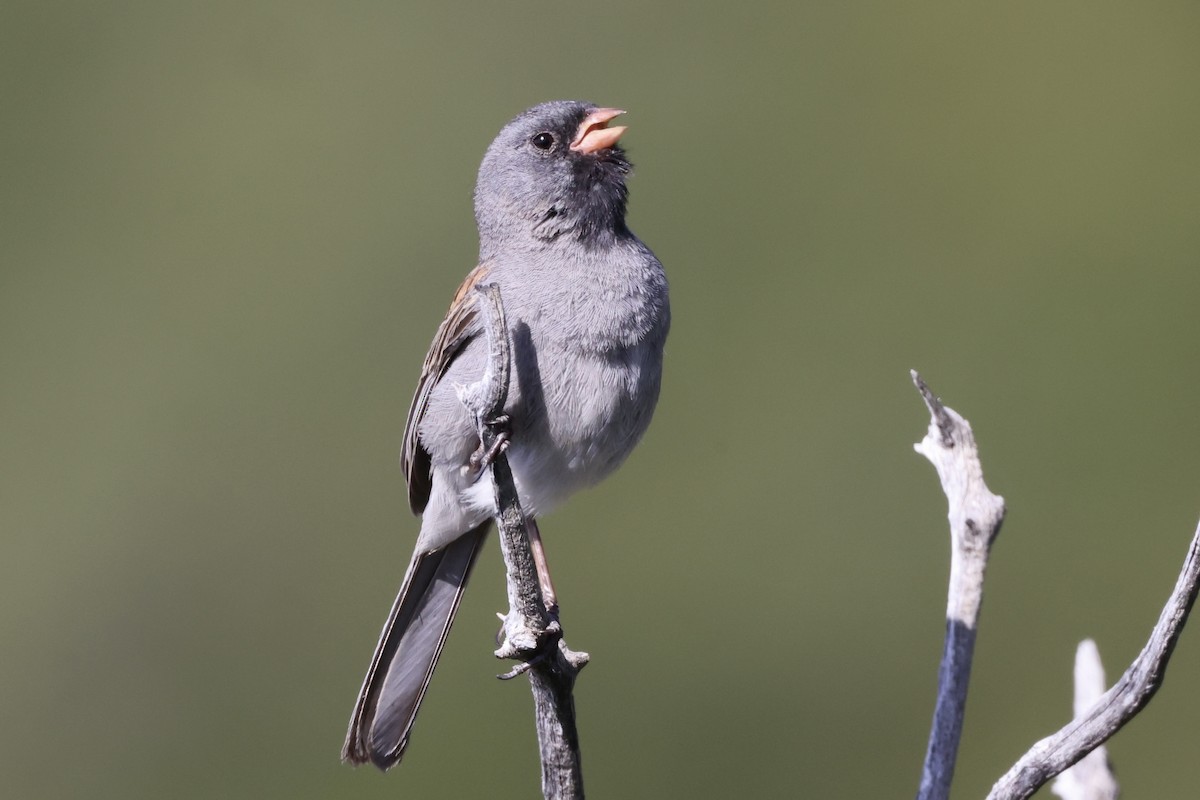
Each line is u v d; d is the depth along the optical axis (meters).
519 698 11.84
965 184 14.10
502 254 7.60
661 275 7.53
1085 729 5.12
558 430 7.25
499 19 15.10
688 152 14.32
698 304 13.73
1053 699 11.74
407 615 7.72
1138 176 14.03
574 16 14.97
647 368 7.35
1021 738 11.62
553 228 7.46
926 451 5.82
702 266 13.94
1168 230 13.83
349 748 7.50
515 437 7.25
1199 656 11.61
